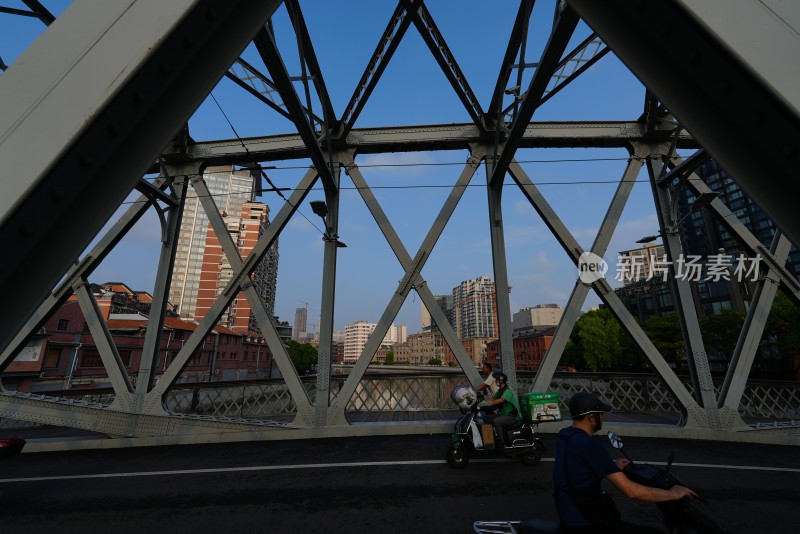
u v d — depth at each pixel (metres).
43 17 4.23
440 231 7.61
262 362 59.81
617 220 7.55
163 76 1.14
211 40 1.38
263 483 4.68
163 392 6.88
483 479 4.73
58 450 6.32
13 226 0.86
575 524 2.00
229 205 97.44
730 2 0.91
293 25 5.92
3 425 7.88
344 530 3.53
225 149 8.05
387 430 7.02
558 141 8.04
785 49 0.85
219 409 8.99
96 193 1.10
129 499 4.25
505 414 5.39
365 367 7.28
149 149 1.21
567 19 4.28
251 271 7.52
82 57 0.90
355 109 7.54
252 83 6.61
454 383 9.70
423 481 4.69
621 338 44.47
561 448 2.20
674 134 7.66
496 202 7.70
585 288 7.31
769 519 3.74
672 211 7.47
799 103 0.81
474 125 8.09
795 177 0.97
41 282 0.97
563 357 51.78
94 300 7.21
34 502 4.20
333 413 7.06
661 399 9.52
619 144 8.13
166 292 7.34
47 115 0.85
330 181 7.39
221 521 3.73
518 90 6.25
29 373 22.59
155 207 7.38
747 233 7.17
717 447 6.19
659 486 2.40
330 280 7.54
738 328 32.78
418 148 8.25
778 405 8.88
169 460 5.65
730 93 1.07
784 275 6.93
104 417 6.66
